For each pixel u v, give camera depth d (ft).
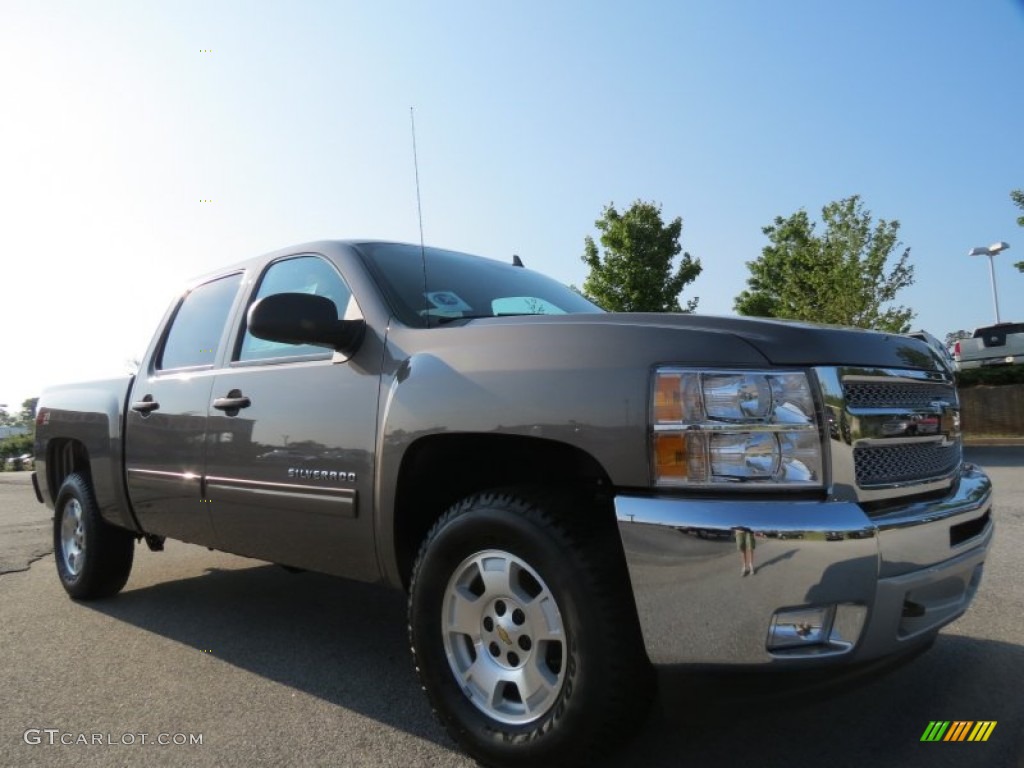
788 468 7.17
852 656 6.97
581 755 7.54
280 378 11.23
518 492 8.36
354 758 8.75
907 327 62.34
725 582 6.84
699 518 6.95
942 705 9.65
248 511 11.60
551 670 8.00
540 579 7.86
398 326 10.09
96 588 15.78
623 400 7.56
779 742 8.79
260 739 9.28
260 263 13.23
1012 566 16.49
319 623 14.26
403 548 9.57
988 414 58.90
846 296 62.85
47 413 17.75
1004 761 8.23
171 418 13.35
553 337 8.42
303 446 10.57
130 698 10.64
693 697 7.19
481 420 8.43
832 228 65.31
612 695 7.35
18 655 12.54
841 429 7.31
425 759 8.73
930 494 8.38
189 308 14.79
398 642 13.10
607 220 63.93
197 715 10.03
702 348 7.55
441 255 12.69
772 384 7.30
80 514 16.29
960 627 12.64
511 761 7.97
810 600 6.77
